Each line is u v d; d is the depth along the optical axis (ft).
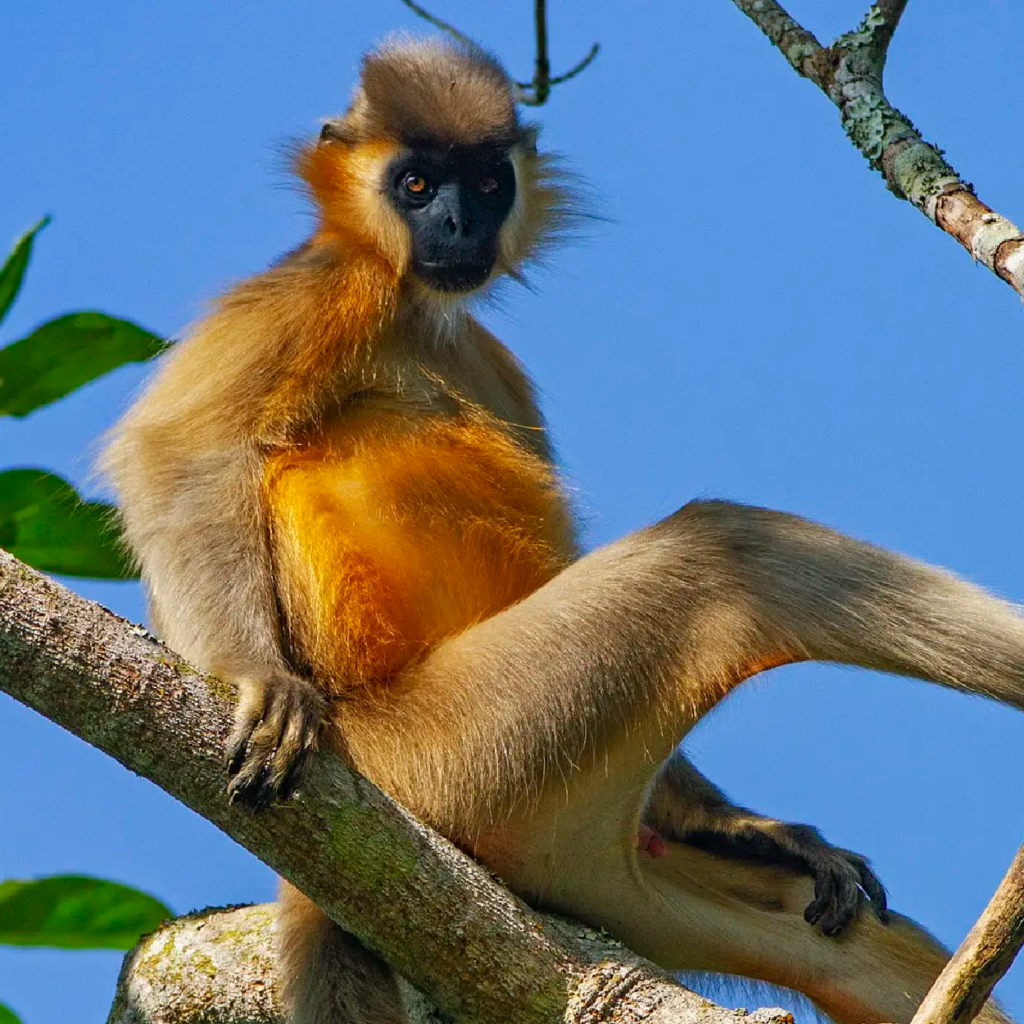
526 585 48.67
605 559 42.34
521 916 36.32
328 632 44.52
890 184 42.70
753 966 44.73
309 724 35.76
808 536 41.78
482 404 52.65
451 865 35.81
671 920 43.32
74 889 40.70
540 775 41.27
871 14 44.55
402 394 49.55
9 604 33.14
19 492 40.63
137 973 44.50
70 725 33.91
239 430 46.26
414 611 45.85
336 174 53.67
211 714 34.83
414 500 47.47
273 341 47.21
